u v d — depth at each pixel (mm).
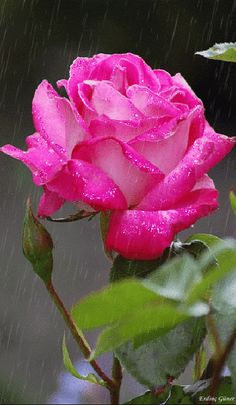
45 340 2527
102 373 591
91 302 461
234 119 3836
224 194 3311
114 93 578
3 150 588
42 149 594
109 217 595
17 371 2238
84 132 574
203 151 579
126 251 564
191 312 477
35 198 3477
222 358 550
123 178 577
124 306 467
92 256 3230
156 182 575
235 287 529
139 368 541
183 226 570
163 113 581
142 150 579
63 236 3332
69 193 575
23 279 3014
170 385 560
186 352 543
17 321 2691
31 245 595
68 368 592
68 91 586
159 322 477
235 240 550
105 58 600
